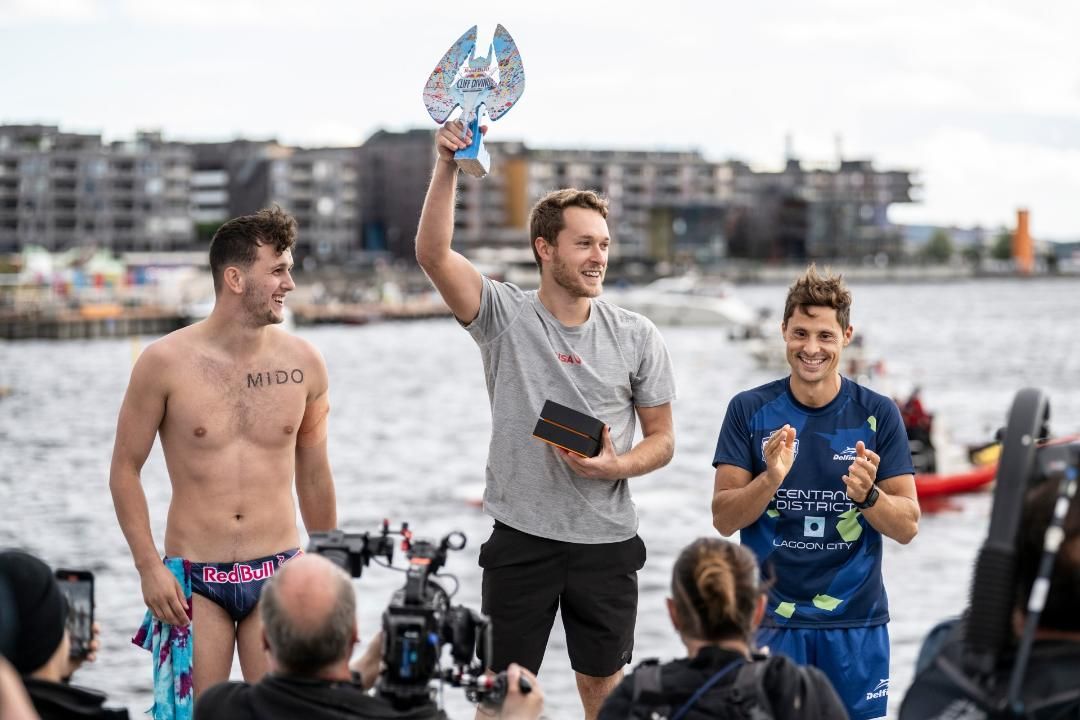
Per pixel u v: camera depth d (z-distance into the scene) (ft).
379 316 335.06
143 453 17.89
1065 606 10.37
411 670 12.14
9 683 8.35
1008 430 10.65
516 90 16.58
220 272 17.84
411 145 551.18
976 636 10.19
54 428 128.57
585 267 17.28
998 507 10.40
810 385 16.89
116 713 11.72
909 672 40.14
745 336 228.22
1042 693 10.28
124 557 62.18
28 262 278.87
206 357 17.89
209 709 11.92
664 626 46.70
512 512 17.60
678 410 138.00
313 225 524.52
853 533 16.76
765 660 11.85
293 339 18.53
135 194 483.10
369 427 131.13
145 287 284.82
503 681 12.78
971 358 215.31
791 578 16.79
